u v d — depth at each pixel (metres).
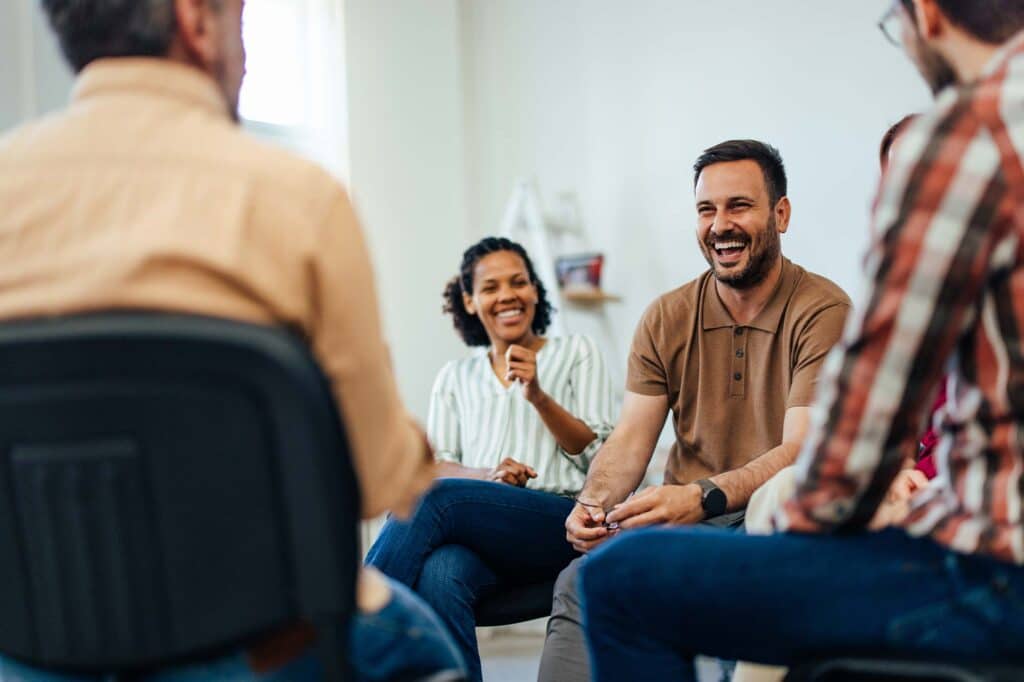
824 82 3.17
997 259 0.97
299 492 0.90
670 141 3.47
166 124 0.99
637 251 3.54
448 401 2.76
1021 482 0.99
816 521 1.07
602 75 3.62
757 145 2.22
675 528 1.19
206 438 0.89
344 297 0.97
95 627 0.91
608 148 3.62
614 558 1.18
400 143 3.57
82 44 1.02
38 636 0.93
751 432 2.19
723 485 1.94
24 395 0.88
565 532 2.18
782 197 2.24
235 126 1.08
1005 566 1.00
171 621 0.91
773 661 1.15
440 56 3.67
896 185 1.00
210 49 1.07
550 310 2.85
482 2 3.81
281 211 0.96
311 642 1.00
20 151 0.98
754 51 3.30
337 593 0.92
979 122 0.97
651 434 2.27
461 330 2.88
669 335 2.29
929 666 1.03
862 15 3.09
